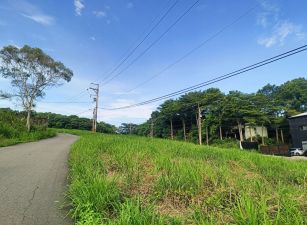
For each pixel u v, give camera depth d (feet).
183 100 238.07
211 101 215.92
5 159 37.68
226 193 16.56
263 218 11.70
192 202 15.96
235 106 191.01
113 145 46.55
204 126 208.95
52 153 47.47
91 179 18.99
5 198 18.80
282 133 202.59
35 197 19.27
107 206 15.34
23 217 15.47
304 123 134.31
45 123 152.05
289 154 127.13
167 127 279.49
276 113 209.77
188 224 13.20
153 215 12.84
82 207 15.11
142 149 39.60
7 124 96.32
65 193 19.99
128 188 18.79
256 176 24.67
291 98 222.28
